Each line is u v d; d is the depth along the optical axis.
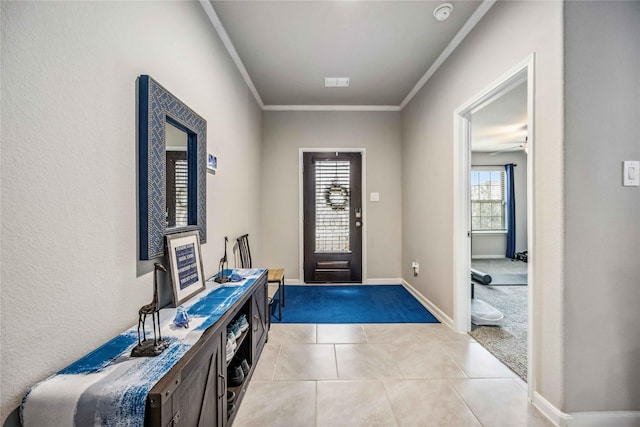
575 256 1.39
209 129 2.07
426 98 3.19
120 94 1.13
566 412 1.40
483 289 3.95
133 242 1.22
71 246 0.92
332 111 4.15
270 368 1.95
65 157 0.89
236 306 1.46
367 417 1.49
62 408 0.75
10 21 0.73
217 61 2.23
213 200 2.15
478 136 5.26
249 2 2.01
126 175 1.17
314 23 2.26
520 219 6.82
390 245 4.19
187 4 1.72
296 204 4.16
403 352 2.17
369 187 4.17
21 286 0.77
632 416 1.40
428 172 3.14
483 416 1.50
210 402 1.13
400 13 2.14
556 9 1.41
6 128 0.72
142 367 0.88
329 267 4.20
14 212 0.75
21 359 0.77
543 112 1.50
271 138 4.13
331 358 2.08
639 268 1.41
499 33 1.89
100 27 1.03
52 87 0.84
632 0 1.41
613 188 1.40
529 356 1.60
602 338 1.41
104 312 1.06
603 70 1.39
